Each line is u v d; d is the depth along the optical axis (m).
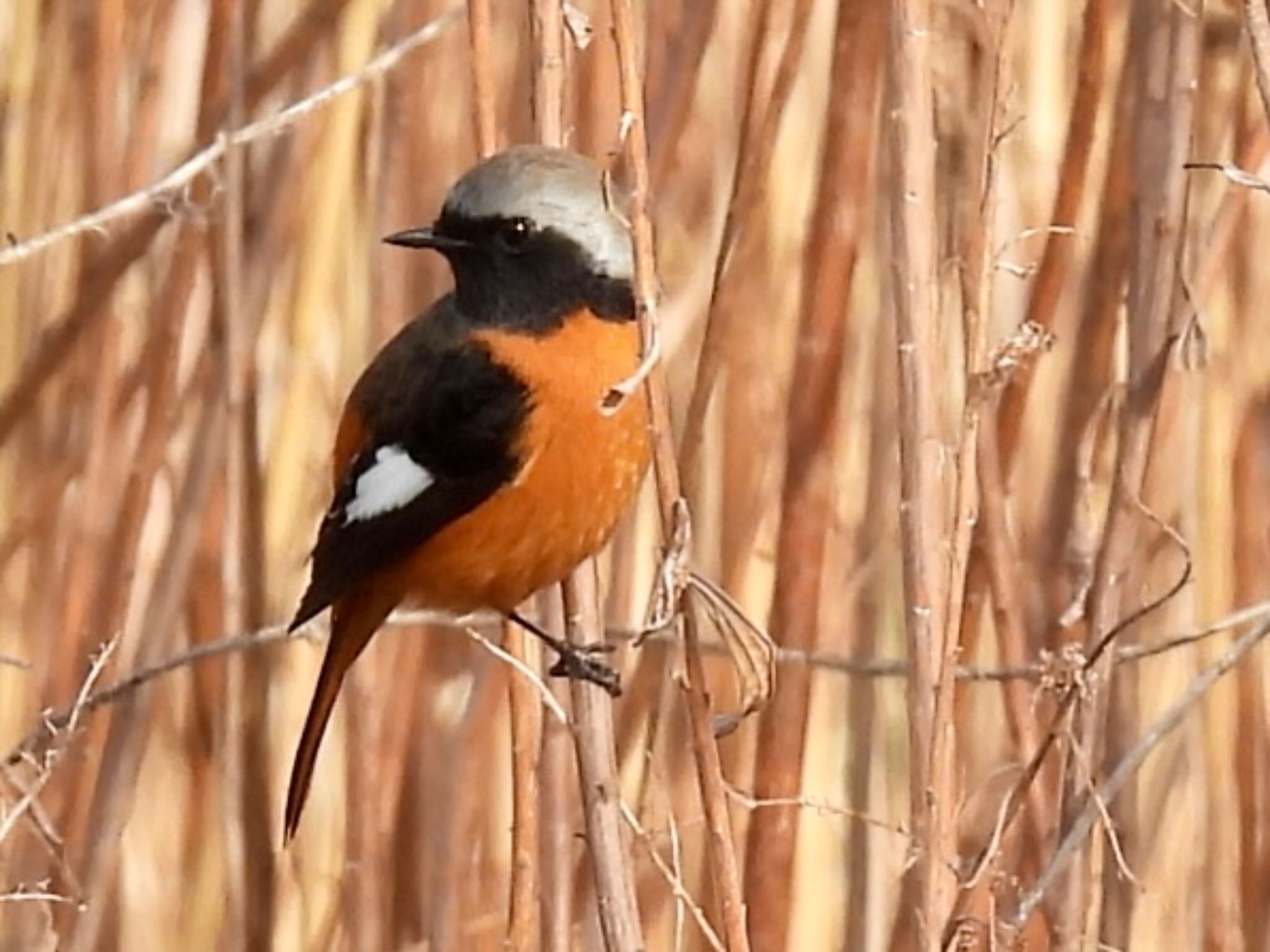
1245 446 10.13
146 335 10.43
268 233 10.27
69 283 10.85
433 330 9.05
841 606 10.00
